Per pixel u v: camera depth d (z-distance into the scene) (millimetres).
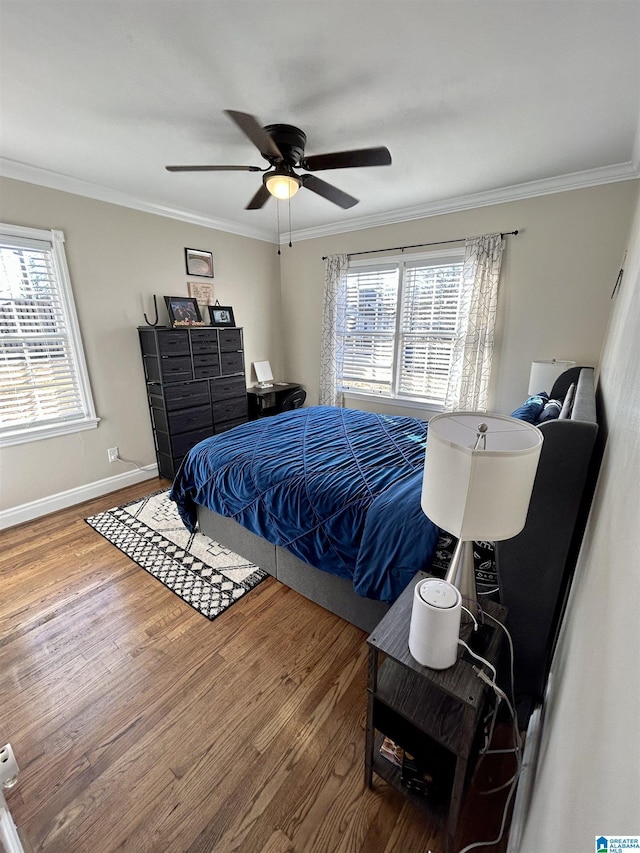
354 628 1881
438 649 950
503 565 1282
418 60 1584
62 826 1144
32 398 2908
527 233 3121
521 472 875
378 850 1087
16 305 2742
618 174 2664
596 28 1401
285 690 1559
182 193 3178
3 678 1624
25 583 2211
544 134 2199
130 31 1414
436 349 3869
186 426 3699
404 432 2697
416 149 2389
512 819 1102
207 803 1194
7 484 2830
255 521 2127
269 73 1660
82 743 1365
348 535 1743
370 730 1150
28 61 1566
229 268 4242
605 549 765
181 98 1839
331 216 3879
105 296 3217
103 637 1828
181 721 1439
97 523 2887
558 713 914
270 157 2010
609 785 439
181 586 2178
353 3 1305
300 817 1159
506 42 1482
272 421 3012
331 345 4461
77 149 2367
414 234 3723
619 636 533
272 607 2021
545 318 3164
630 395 860
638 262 1531
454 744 961
